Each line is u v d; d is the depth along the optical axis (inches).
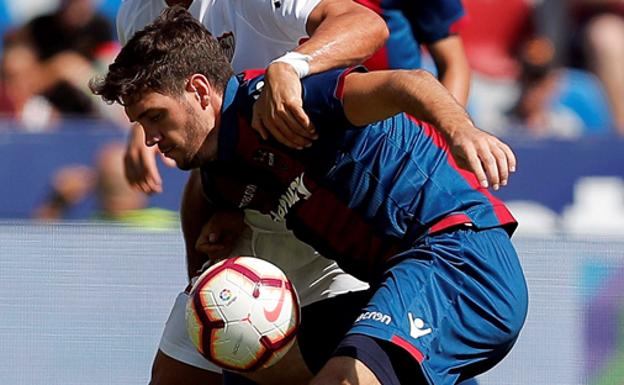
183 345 592.1
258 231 566.9
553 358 746.2
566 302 748.0
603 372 746.8
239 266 499.8
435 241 496.4
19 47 1199.6
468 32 1279.5
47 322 757.3
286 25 534.6
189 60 494.6
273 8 535.5
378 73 464.1
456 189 508.7
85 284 757.9
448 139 433.1
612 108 1241.4
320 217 508.4
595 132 1200.8
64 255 758.5
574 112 1219.2
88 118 1163.3
